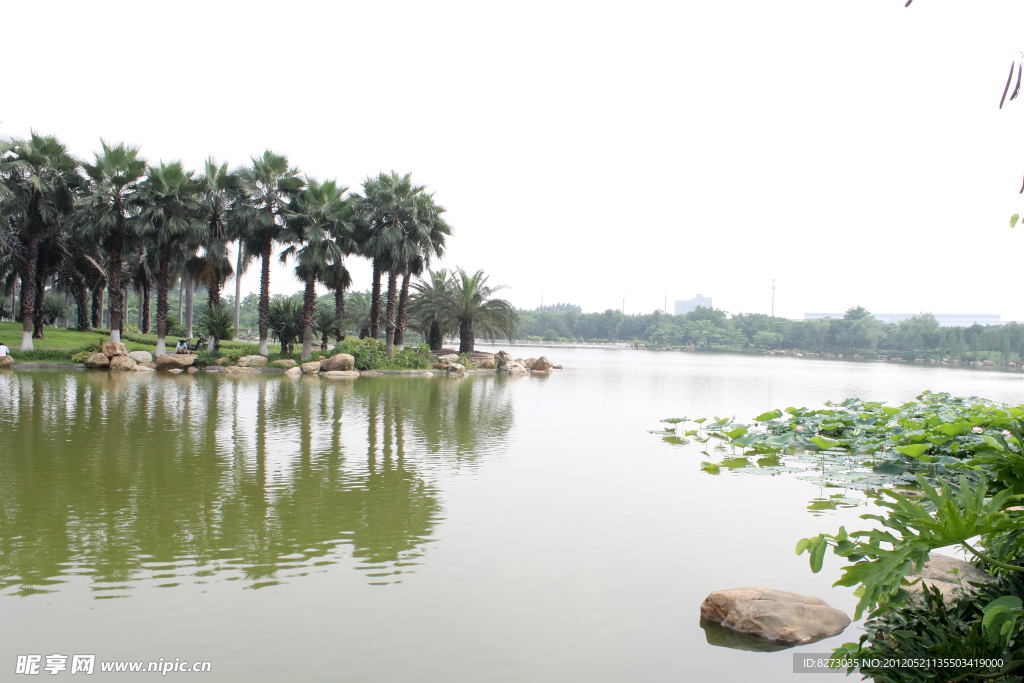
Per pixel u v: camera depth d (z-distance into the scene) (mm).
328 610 5758
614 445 14977
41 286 39469
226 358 36375
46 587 6129
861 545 4277
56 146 34156
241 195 37688
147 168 35281
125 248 36781
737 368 67125
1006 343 102375
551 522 8562
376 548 7410
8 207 33469
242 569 6680
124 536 7590
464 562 7020
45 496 9188
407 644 5180
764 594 5836
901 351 124438
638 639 5363
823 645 5320
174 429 15156
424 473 11289
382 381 32719
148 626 5383
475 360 48531
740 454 14109
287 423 16672
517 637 5348
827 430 16891
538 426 17891
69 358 34688
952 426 11695
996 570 4938
